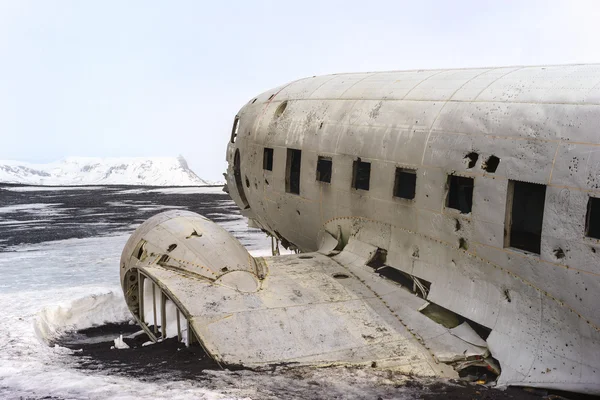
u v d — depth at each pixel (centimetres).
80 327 1239
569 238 628
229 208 3169
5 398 606
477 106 754
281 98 1203
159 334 943
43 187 4769
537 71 759
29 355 885
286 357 691
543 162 651
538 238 842
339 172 977
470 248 750
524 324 686
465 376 701
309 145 1051
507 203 693
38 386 640
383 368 679
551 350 656
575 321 638
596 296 610
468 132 747
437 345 732
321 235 1075
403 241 867
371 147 906
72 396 603
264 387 612
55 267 1738
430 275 816
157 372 691
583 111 632
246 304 780
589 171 609
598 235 771
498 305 718
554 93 677
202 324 731
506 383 670
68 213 3020
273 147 1155
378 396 600
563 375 637
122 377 676
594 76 671
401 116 870
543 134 657
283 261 973
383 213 894
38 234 2366
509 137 693
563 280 639
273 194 1176
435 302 792
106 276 1612
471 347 725
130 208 3181
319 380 636
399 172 861
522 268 683
